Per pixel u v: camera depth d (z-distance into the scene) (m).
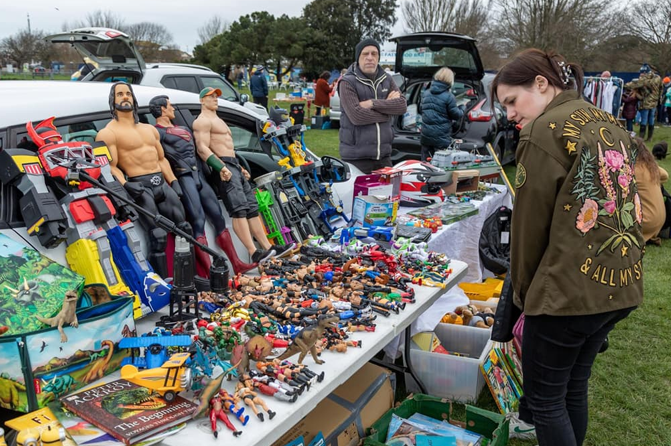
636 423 2.97
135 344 1.71
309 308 2.21
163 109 2.59
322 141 12.09
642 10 26.45
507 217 4.72
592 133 1.76
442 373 3.01
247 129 3.51
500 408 2.82
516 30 24.52
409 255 2.98
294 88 33.00
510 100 1.98
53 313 1.65
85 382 1.65
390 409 2.62
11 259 1.73
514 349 3.24
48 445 1.38
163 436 1.46
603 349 2.37
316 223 3.36
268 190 3.09
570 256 1.74
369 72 4.42
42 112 2.25
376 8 37.34
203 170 2.79
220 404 1.56
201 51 37.88
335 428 2.30
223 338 1.80
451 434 2.51
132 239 2.11
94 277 1.96
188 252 2.08
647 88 13.98
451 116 7.02
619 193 1.79
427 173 4.42
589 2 23.36
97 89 2.70
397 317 2.29
